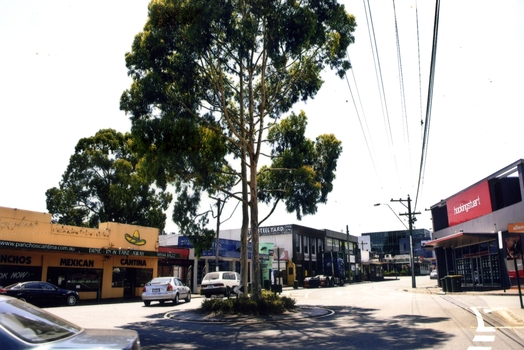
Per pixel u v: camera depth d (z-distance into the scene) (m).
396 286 46.56
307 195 20.31
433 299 22.86
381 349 9.21
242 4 16.02
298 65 18.98
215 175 18.62
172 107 17.47
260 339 11.08
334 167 21.91
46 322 4.63
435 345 9.39
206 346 10.16
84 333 4.69
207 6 15.38
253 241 17.67
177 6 15.68
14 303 4.70
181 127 15.61
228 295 28.66
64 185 39.59
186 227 18.92
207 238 19.19
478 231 31.17
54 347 4.02
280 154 20.78
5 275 23.80
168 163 16.62
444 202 38.91
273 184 21.25
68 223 38.75
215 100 19.05
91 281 28.61
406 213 41.94
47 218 25.75
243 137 18.91
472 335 10.55
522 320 12.52
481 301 20.14
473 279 32.34
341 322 14.22
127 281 31.44
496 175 28.62
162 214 41.66
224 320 15.09
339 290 38.44
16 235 23.92
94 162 39.12
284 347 9.80
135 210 40.25
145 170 16.73
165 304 24.33
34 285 21.72
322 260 63.91
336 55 18.12
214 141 16.11
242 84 17.80
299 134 20.98
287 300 17.92
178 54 17.06
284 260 56.56
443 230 38.19
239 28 16.00
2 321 4.19
